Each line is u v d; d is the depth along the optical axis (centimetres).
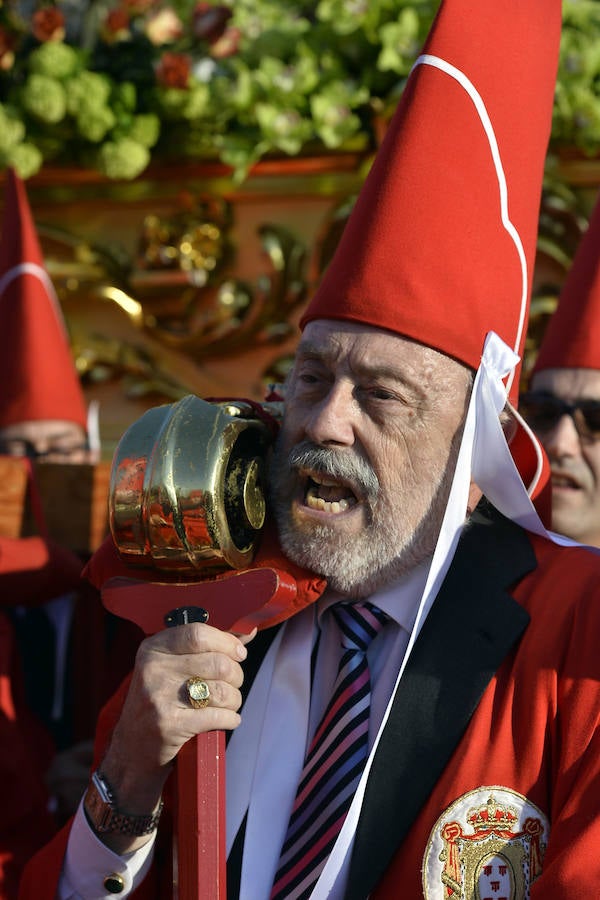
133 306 491
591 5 453
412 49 443
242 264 482
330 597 253
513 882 211
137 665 221
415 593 243
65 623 412
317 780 231
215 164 479
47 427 450
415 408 237
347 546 237
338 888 216
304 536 239
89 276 491
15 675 362
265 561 242
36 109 458
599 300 354
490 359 238
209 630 218
